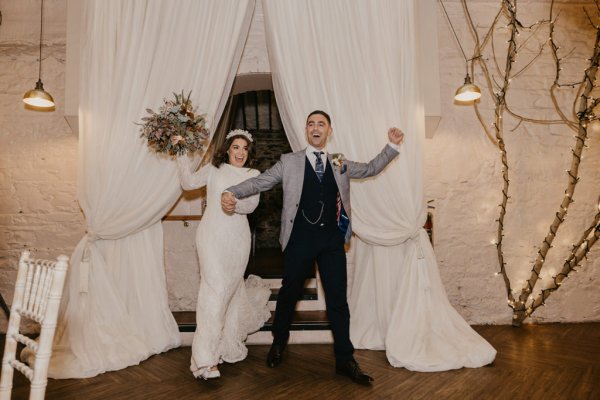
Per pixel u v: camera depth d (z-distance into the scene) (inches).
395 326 116.7
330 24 134.8
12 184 154.4
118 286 126.1
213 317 98.9
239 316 115.7
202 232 104.1
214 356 97.1
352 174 104.2
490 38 164.1
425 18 149.7
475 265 156.4
